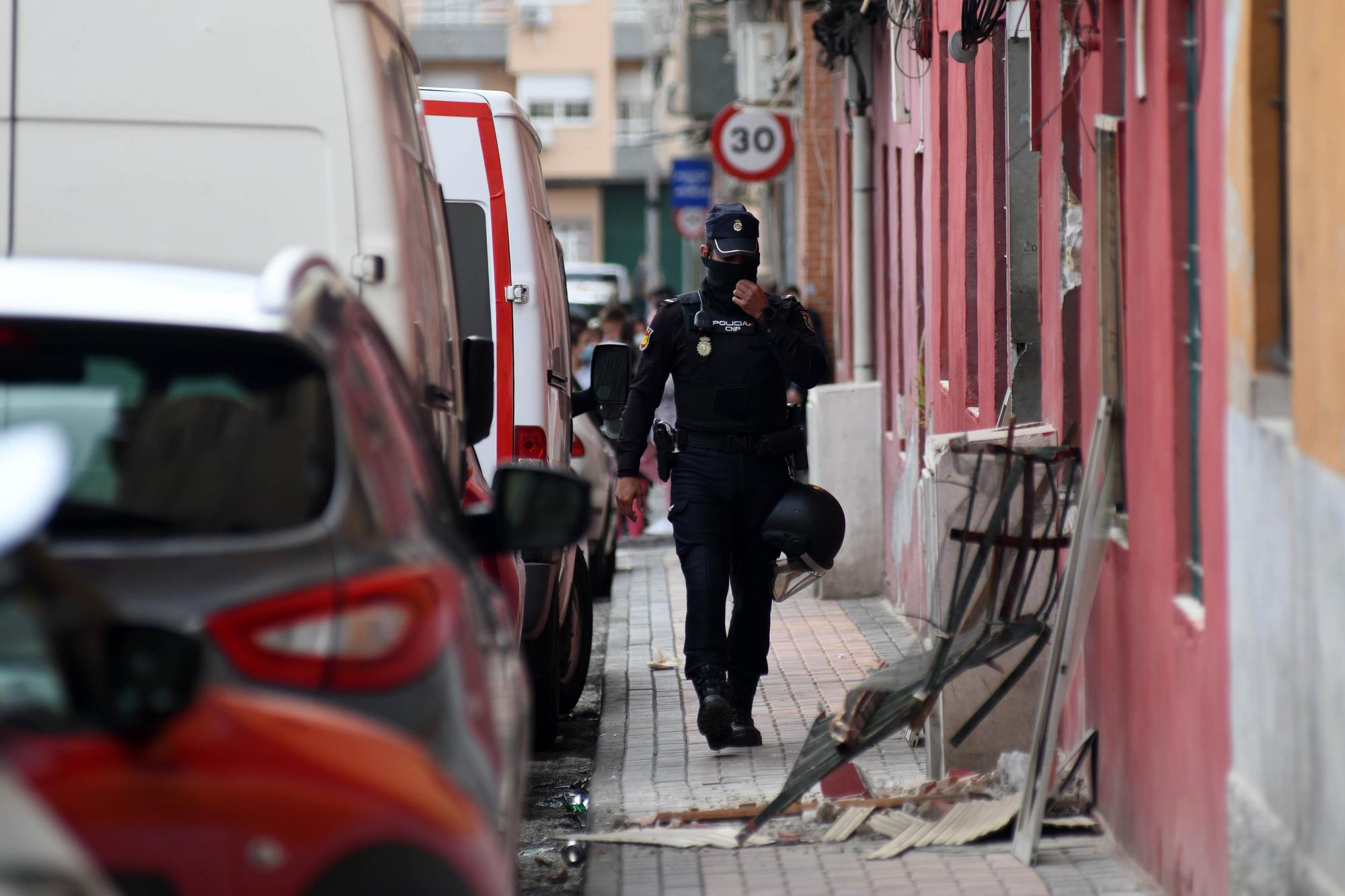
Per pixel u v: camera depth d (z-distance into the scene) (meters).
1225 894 18.58
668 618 49.59
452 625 12.91
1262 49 17.59
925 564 28.03
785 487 31.59
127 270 14.47
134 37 22.19
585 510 18.36
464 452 26.53
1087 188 25.83
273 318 13.37
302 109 22.14
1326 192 15.54
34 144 22.14
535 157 39.16
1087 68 25.95
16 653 10.88
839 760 24.33
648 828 26.11
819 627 45.25
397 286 22.09
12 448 9.23
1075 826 24.66
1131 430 23.05
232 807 10.91
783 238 98.88
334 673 11.85
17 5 22.14
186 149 22.17
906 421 48.19
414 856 11.54
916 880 22.73
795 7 82.12
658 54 188.00
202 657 11.03
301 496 12.69
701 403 31.42
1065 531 24.70
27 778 10.39
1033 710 26.75
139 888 10.70
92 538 12.27
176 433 12.87
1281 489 16.73
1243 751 18.08
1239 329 18.16
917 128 46.66
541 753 34.09
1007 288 33.69
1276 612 16.94
